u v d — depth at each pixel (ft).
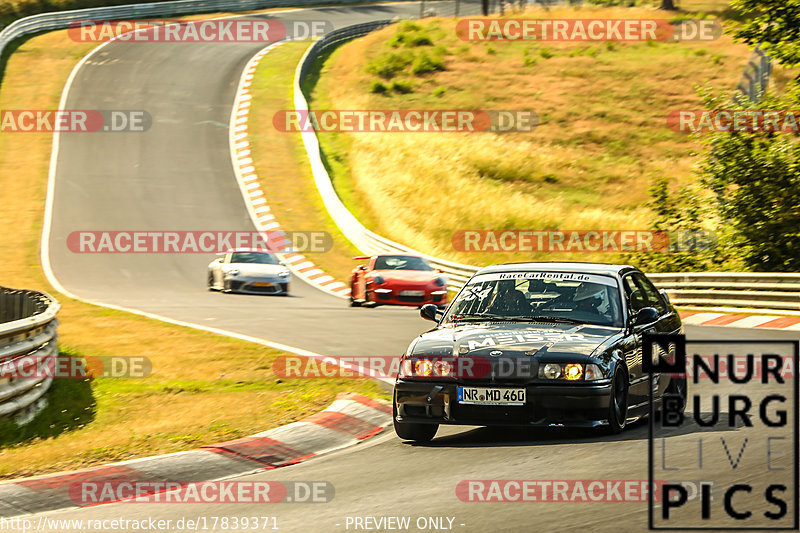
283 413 112.88
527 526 62.49
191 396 128.98
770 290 231.50
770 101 287.89
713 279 246.27
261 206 433.48
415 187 433.07
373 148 498.28
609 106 588.09
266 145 519.60
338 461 90.58
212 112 574.56
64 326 205.16
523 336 94.63
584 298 102.27
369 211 422.82
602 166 485.56
